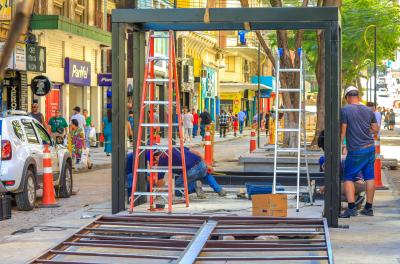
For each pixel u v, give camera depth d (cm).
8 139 1491
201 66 7181
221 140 5778
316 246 879
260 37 2573
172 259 851
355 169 1334
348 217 1345
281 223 1065
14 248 1046
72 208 1583
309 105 7594
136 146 1346
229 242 915
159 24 1370
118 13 1280
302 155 2191
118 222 1074
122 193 1291
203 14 1239
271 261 882
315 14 1205
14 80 3322
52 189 1606
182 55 6138
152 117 1351
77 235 954
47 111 3753
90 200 1748
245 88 8456
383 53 4991
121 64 1299
